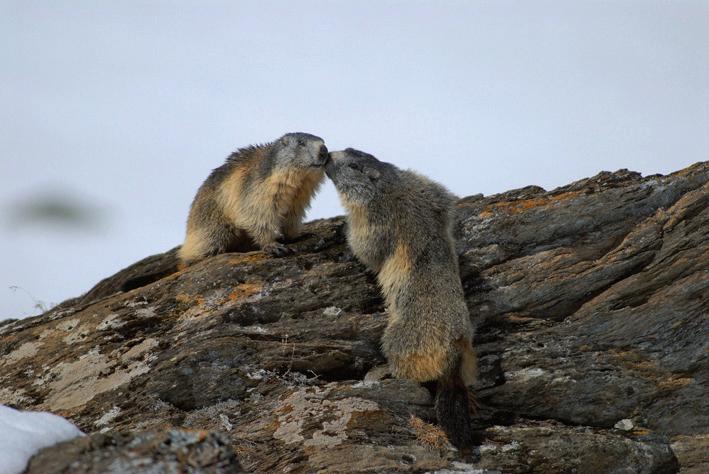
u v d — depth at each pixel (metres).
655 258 13.62
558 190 15.27
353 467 10.80
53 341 13.60
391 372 12.80
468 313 12.84
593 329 13.18
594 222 14.34
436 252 13.26
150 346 13.01
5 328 14.33
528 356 12.95
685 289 13.05
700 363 12.57
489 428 11.99
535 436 11.71
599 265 13.73
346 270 14.33
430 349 12.42
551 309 13.65
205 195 16.06
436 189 14.10
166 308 13.78
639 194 14.37
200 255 15.93
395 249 13.48
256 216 15.20
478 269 14.27
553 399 12.56
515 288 13.82
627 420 12.40
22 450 7.98
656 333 12.91
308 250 15.15
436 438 11.52
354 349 13.05
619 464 11.45
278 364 12.70
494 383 12.79
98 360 12.98
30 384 12.91
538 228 14.48
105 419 12.15
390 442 11.38
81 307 14.39
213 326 13.25
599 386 12.55
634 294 13.37
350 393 12.09
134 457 7.84
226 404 12.29
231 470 7.82
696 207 13.85
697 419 12.24
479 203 15.25
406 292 13.01
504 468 11.21
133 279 15.43
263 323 13.52
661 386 12.47
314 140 14.66
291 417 11.76
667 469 11.62
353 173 14.05
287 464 10.91
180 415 12.16
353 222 14.09
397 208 13.66
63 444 8.19
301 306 13.73
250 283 14.03
